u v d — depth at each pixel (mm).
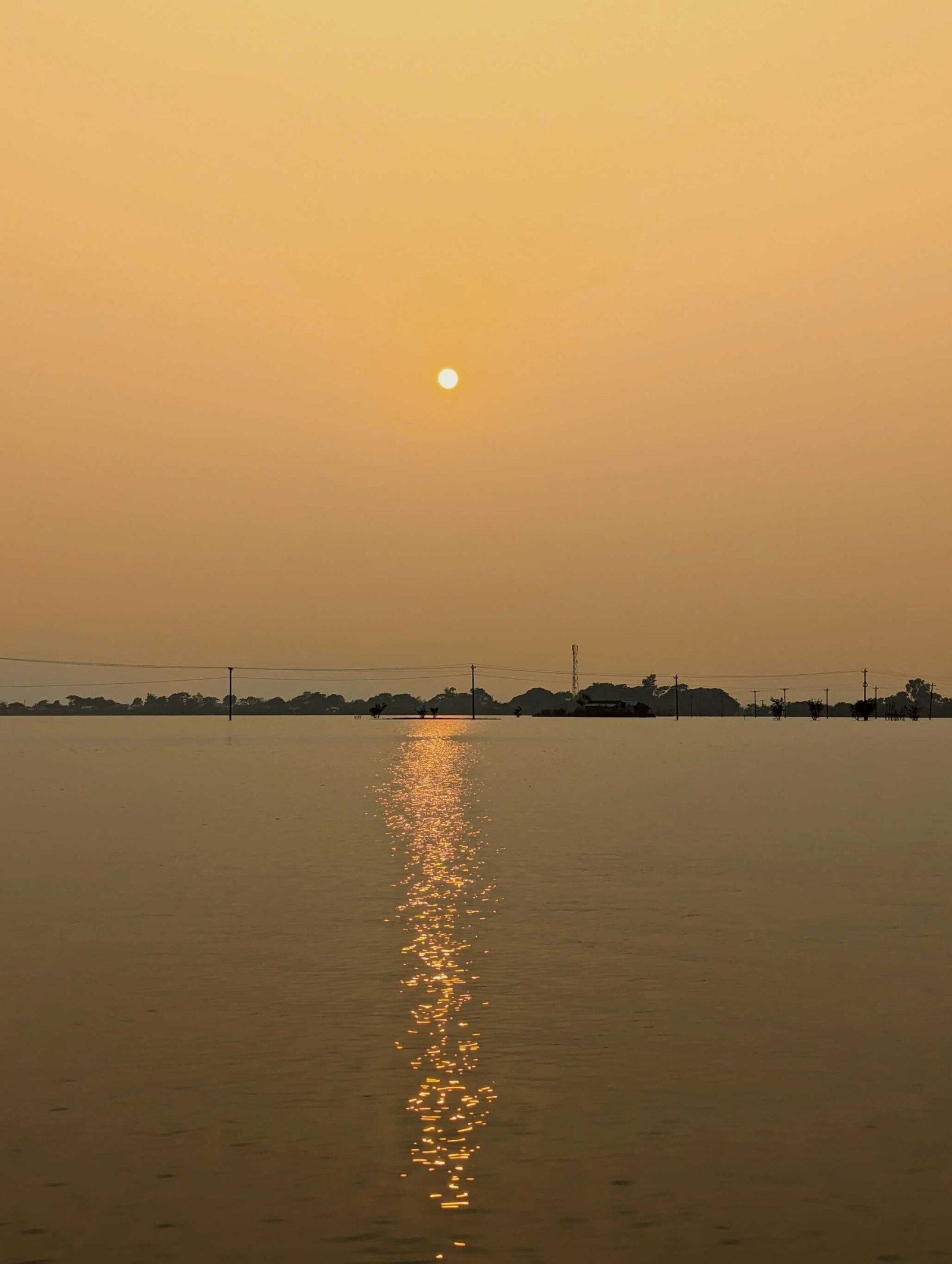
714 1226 14922
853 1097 19281
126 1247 14391
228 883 42594
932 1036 22562
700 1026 23234
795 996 25609
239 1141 17438
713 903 37844
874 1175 16328
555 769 127750
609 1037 22516
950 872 45000
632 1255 14234
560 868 46562
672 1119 18297
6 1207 15391
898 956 29625
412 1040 22344
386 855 50969
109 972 27891
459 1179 16188
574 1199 15609
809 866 46875
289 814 72375
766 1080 20109
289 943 31344
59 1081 20000
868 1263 14078
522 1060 21078
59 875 44656
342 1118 18297
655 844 55188
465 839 57938
